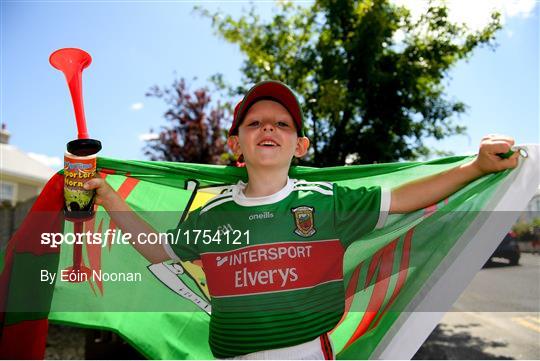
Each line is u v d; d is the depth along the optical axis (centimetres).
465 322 718
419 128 796
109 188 201
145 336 213
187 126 895
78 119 189
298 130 205
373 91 732
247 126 200
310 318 181
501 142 181
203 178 226
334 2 734
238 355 180
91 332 450
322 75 738
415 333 192
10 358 197
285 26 841
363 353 193
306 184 202
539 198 226
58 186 205
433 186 195
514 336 628
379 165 221
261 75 832
